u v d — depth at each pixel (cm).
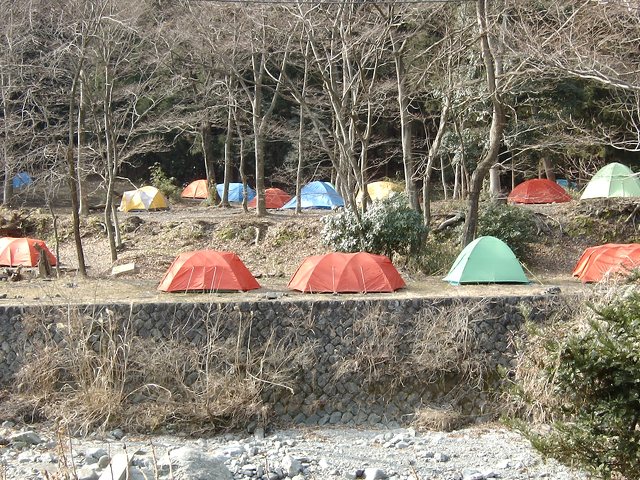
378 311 1275
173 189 3278
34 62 2241
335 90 1795
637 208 2144
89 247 2309
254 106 2478
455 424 1212
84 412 1149
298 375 1241
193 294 1405
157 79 2408
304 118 2912
